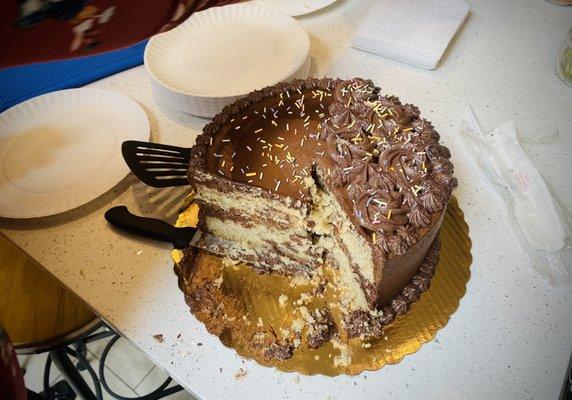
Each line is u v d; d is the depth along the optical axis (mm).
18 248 548
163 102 675
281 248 553
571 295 484
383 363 452
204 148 521
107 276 518
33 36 240
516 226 534
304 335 479
